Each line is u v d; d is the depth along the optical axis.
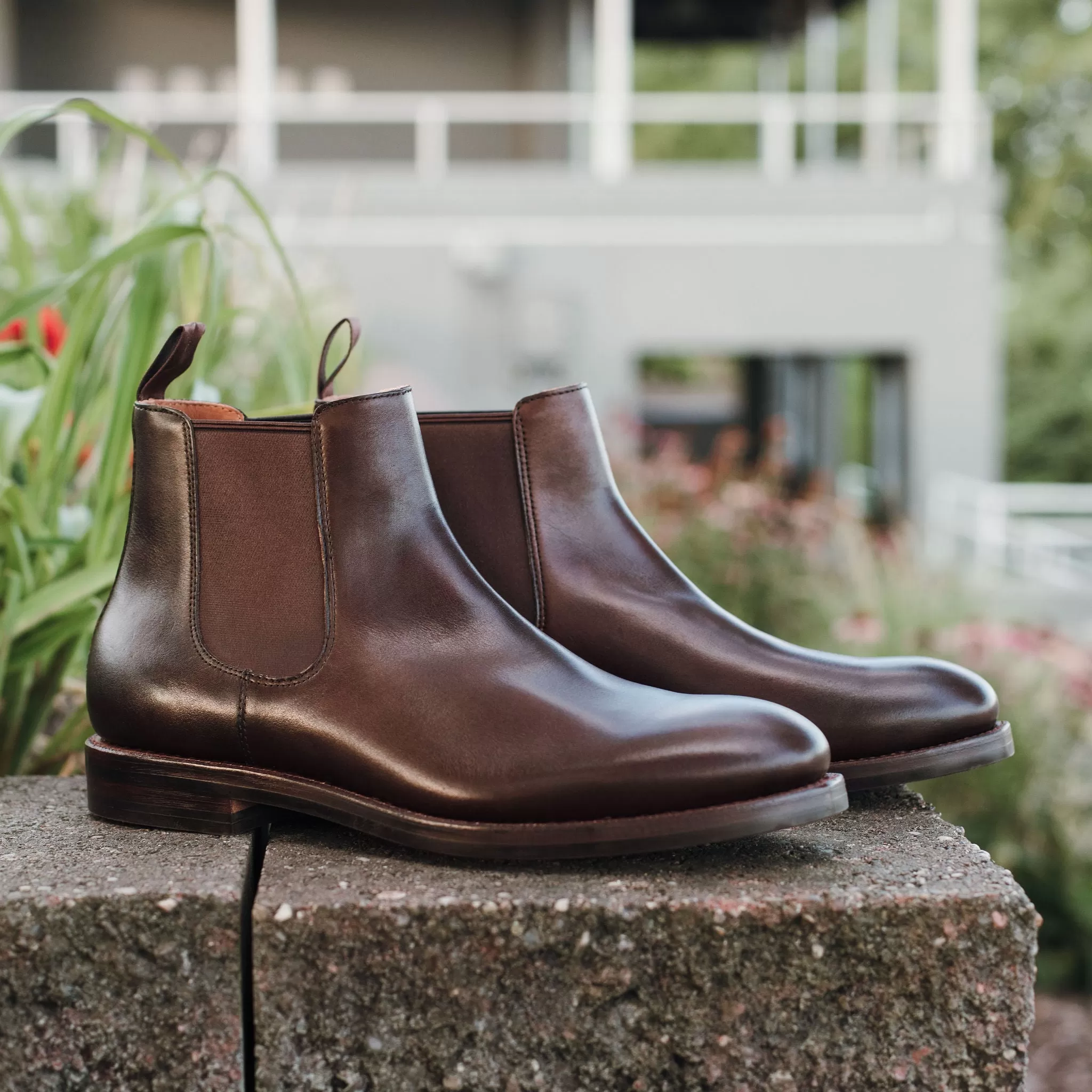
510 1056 0.62
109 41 7.95
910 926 0.62
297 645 0.71
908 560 3.33
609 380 6.53
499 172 6.42
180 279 1.15
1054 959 2.45
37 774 1.06
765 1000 0.62
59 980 0.62
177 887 0.63
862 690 0.78
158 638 0.74
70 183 2.21
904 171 6.70
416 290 6.41
